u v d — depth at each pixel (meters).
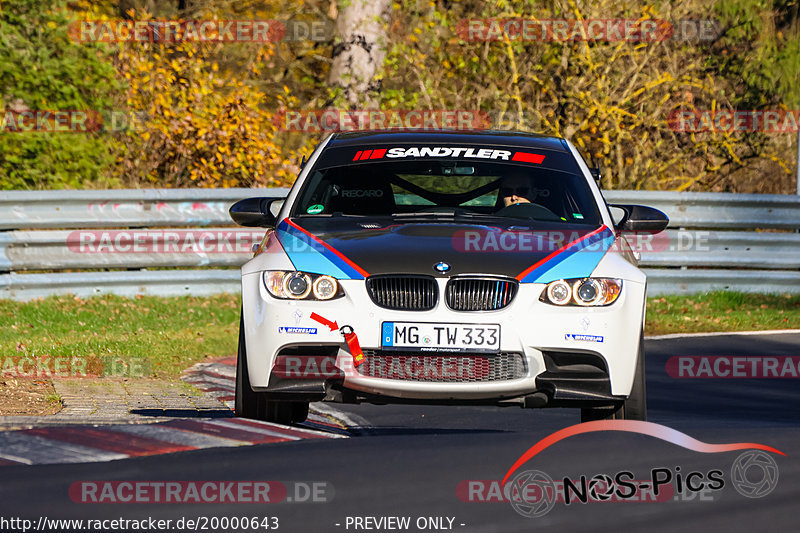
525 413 28.84
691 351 40.53
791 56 74.62
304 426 25.41
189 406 27.67
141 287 49.72
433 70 70.62
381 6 70.69
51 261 48.81
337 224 25.08
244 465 19.36
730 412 29.59
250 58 79.50
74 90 56.00
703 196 54.78
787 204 55.59
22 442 20.94
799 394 32.94
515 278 22.61
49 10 55.94
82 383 30.44
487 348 22.27
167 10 82.00
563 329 22.47
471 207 27.03
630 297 23.17
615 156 69.44
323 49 83.44
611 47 67.25
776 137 74.69
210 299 49.84
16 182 55.44
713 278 54.50
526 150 28.36
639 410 23.48
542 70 68.69
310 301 22.66
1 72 54.91
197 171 60.00
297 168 62.31
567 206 26.44
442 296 22.44
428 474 18.84
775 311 50.62
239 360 23.92
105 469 18.94
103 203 49.97
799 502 17.64
